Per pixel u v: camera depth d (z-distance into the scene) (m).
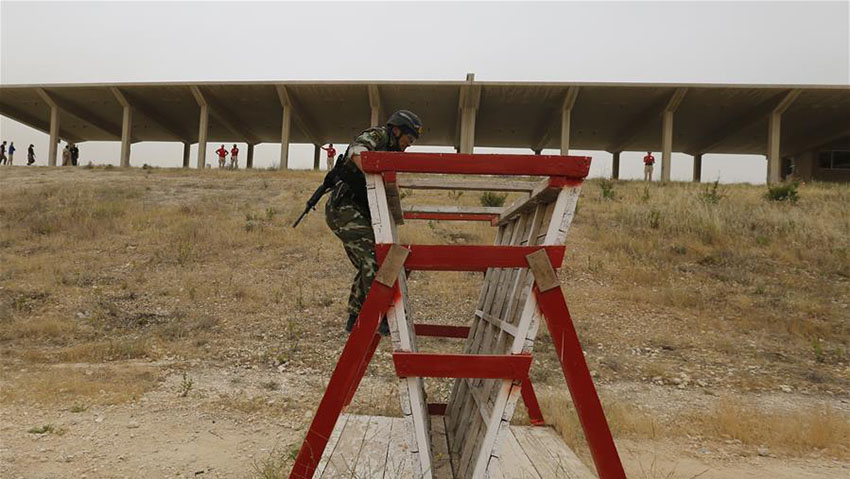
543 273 2.46
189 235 13.09
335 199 3.23
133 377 6.25
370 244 3.19
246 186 21.55
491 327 3.39
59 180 22.83
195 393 5.80
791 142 37.41
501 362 2.44
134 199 17.95
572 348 2.44
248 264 11.32
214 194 19.22
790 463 4.38
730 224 13.96
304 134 39.66
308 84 30.36
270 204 17.27
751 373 6.85
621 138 38.16
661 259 11.63
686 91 28.48
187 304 9.16
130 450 4.31
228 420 5.08
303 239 12.98
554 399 5.56
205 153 32.16
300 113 34.81
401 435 3.89
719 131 35.78
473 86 29.25
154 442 4.50
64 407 5.29
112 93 32.91
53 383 5.91
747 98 29.30
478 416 2.94
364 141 3.04
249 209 16.25
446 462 3.29
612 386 6.39
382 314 2.53
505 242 4.04
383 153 2.52
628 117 33.50
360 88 30.45
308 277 10.55
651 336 8.08
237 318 8.54
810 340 8.02
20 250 12.24
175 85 31.33
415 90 30.41
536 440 4.09
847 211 15.36
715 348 7.70
